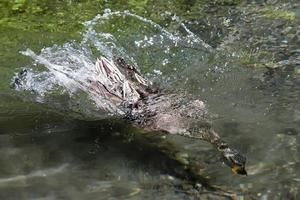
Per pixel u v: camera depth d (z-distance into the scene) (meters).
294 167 8.74
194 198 8.12
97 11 14.02
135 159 8.98
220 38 12.95
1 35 12.56
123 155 9.10
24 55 11.70
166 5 14.52
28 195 8.15
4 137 9.40
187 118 8.89
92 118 9.91
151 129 9.12
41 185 8.37
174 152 9.08
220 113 9.90
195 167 8.76
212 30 13.32
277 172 8.63
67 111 10.06
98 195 8.23
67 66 11.23
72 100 10.30
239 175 8.55
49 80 10.82
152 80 10.95
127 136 9.52
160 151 9.13
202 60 11.87
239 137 9.30
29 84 10.73
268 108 10.17
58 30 12.95
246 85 10.92
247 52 12.29
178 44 12.54
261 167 8.73
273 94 10.62
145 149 9.20
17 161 8.85
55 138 9.45
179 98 9.72
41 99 10.41
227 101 10.32
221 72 11.39
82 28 13.12
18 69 11.24
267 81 11.09
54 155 9.04
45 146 9.25
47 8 14.02
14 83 10.75
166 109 9.23
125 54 12.09
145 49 12.31
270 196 8.16
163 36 12.90
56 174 8.63
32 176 8.55
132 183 8.48
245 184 8.39
